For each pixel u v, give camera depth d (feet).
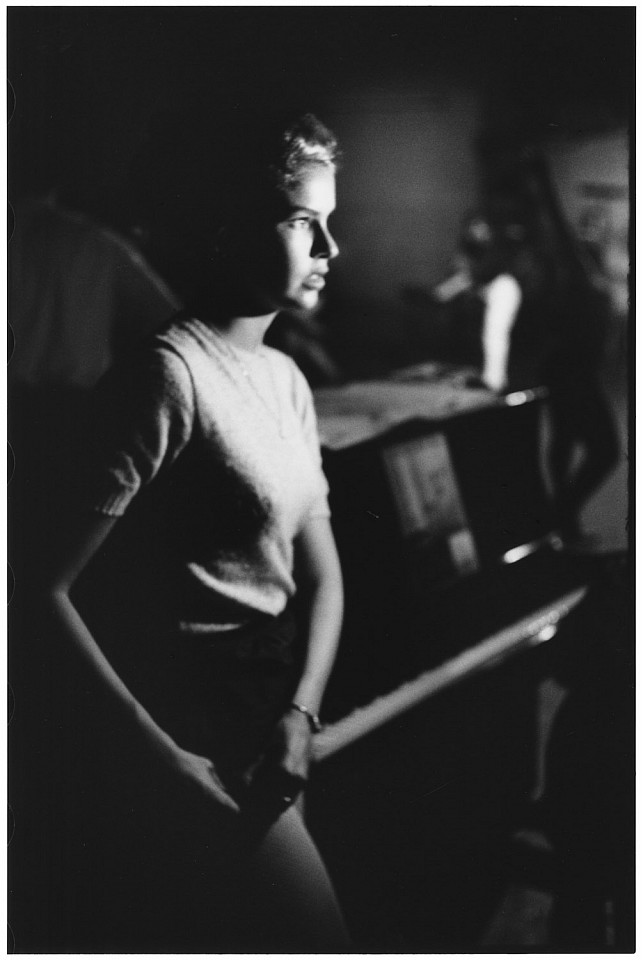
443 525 6.41
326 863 5.44
